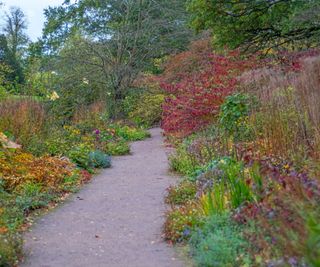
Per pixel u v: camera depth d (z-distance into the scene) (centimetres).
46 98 1619
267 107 846
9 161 880
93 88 2231
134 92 2319
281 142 747
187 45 2397
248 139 893
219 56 1390
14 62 3209
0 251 465
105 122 1823
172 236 559
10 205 678
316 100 763
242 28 1297
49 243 563
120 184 941
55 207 750
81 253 526
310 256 260
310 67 934
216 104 1097
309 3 1227
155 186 902
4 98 1347
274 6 1220
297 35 1357
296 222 323
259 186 502
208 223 511
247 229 463
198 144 1005
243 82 1080
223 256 433
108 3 2569
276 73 1046
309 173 559
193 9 1249
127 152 1424
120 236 595
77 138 1376
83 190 884
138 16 2372
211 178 684
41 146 1115
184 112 1162
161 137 1822
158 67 2459
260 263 388
